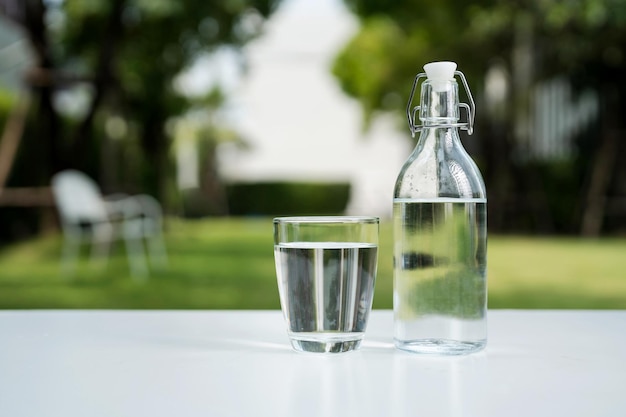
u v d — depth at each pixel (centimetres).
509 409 43
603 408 43
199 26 802
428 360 57
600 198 825
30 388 48
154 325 76
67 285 461
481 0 877
